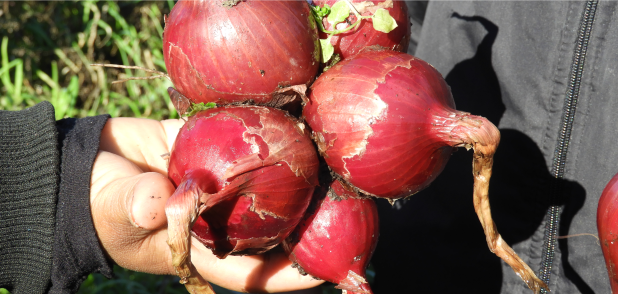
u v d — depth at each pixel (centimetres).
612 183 31
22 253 34
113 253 36
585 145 38
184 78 31
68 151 35
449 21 46
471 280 43
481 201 32
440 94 31
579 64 38
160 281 77
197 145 31
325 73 32
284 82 31
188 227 29
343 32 33
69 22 106
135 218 30
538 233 40
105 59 104
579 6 38
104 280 75
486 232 32
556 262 40
